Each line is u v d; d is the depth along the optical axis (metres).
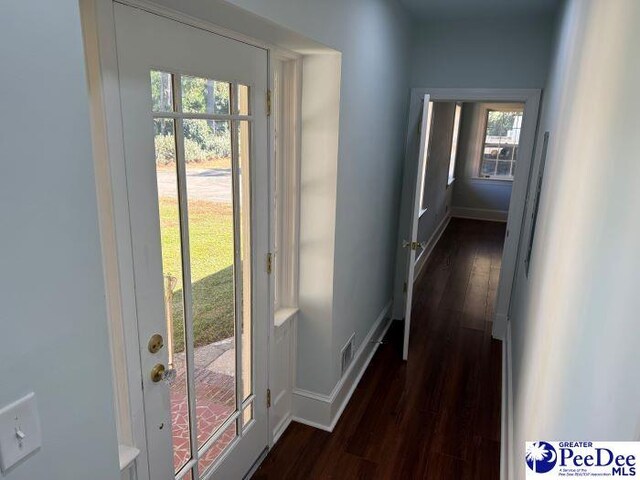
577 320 1.17
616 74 1.10
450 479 2.30
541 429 1.49
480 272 5.45
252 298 2.05
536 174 2.97
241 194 1.87
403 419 2.75
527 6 2.92
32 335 0.83
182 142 1.48
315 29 1.82
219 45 1.57
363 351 3.25
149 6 1.26
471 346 3.66
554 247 1.71
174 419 1.68
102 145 1.19
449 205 8.29
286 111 2.23
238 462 2.16
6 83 0.72
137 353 1.41
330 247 2.37
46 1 0.77
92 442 1.01
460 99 3.53
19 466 0.84
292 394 2.68
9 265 0.76
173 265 1.54
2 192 0.74
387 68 2.90
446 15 3.23
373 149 2.86
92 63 1.14
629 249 0.83
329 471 2.34
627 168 0.91
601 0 1.40
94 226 0.93
